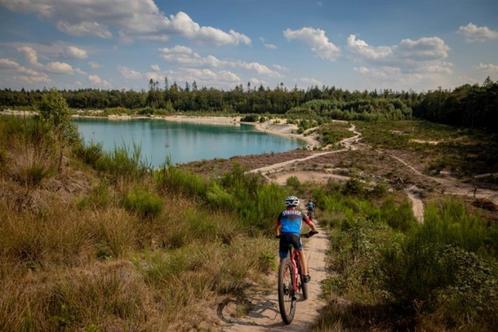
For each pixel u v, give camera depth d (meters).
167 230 7.63
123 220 7.05
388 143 73.31
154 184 10.54
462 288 4.77
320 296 6.16
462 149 60.31
